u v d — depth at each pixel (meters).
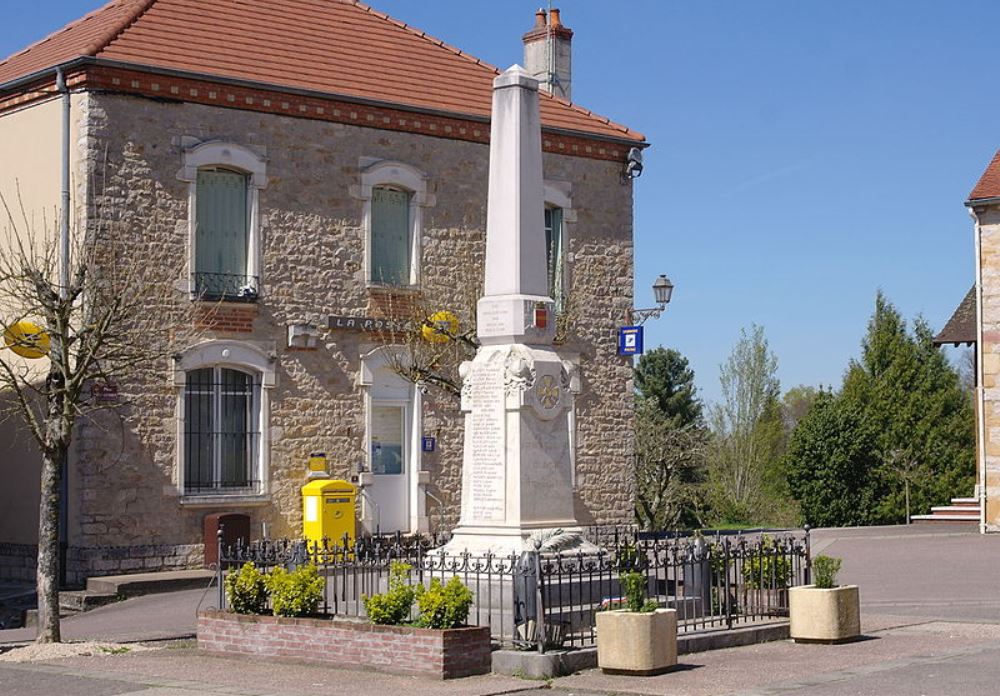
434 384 25.34
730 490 52.41
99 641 16.78
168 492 23.42
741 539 19.09
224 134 24.38
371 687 12.96
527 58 31.80
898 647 15.16
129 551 22.94
